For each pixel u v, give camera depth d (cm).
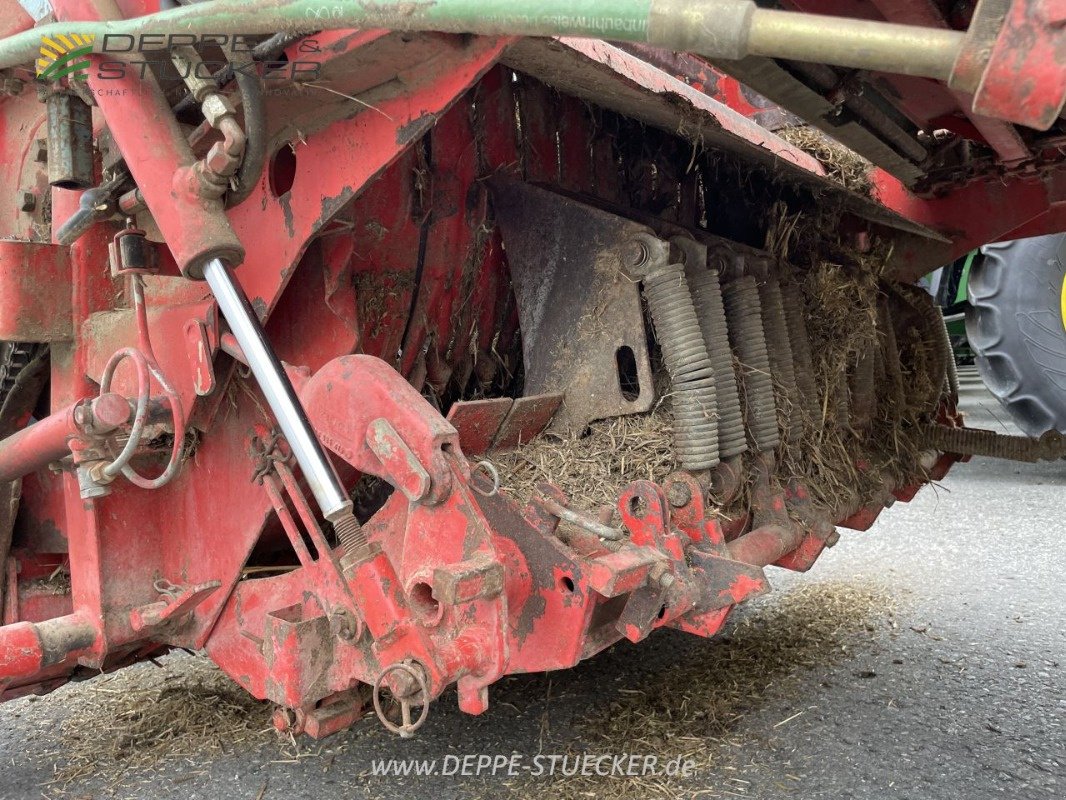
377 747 271
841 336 343
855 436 349
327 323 219
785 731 274
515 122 278
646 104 235
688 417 231
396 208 250
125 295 241
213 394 220
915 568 462
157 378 195
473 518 173
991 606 396
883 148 288
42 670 239
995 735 271
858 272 362
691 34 112
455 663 171
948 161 333
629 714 288
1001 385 615
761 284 299
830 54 108
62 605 271
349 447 187
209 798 245
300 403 181
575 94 264
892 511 603
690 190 342
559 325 259
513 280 270
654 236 240
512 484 232
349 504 179
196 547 237
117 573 233
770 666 328
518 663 194
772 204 355
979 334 612
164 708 306
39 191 262
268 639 205
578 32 121
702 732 274
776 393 290
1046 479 706
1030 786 241
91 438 208
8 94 240
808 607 398
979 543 508
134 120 184
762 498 272
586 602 181
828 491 308
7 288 224
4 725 300
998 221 361
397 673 171
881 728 276
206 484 234
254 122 175
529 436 255
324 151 192
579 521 187
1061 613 385
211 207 180
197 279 188
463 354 290
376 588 179
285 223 200
